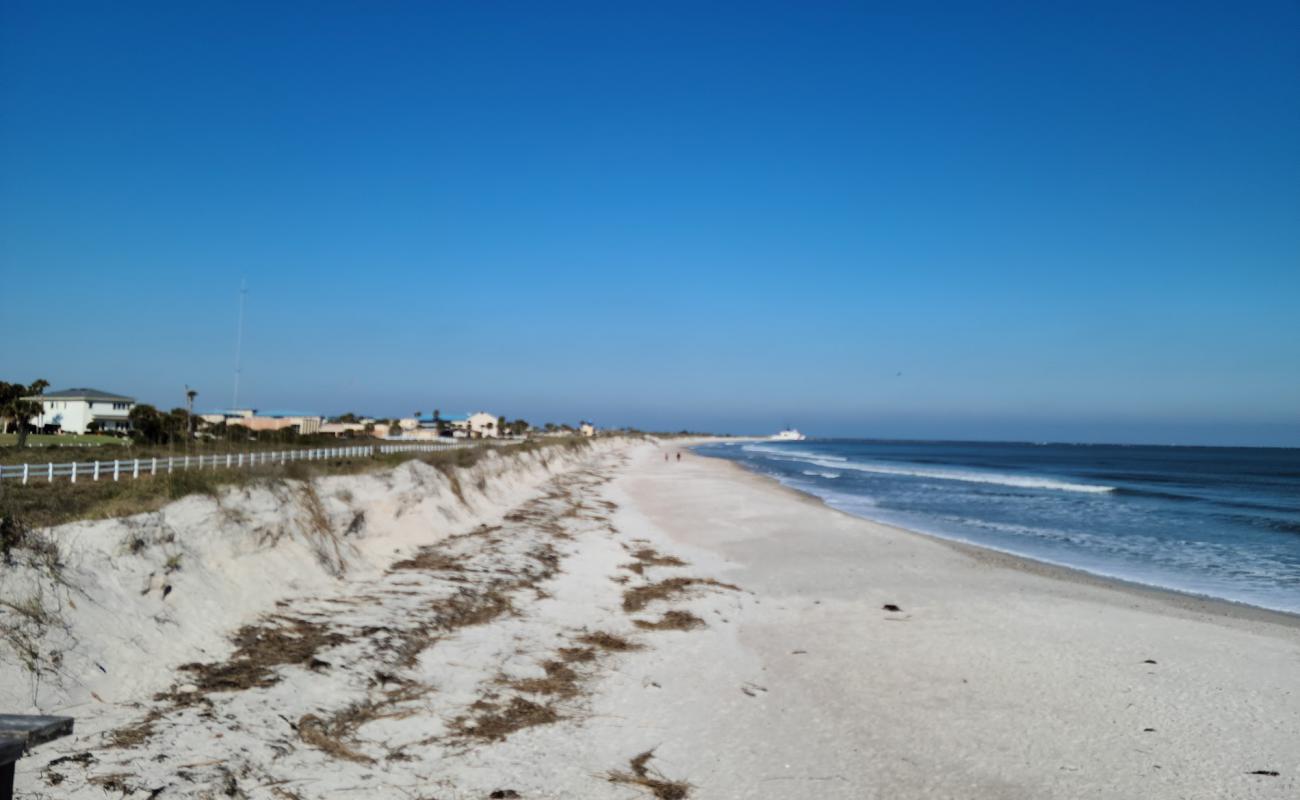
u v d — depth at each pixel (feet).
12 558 38.06
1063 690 48.39
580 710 42.83
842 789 34.99
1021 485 234.38
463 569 74.64
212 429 186.60
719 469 303.27
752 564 92.38
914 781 35.94
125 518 48.26
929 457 523.70
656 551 98.58
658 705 44.45
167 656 41.29
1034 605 71.51
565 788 33.58
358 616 54.39
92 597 40.63
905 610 69.36
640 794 33.60
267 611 52.54
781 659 54.29
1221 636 61.36
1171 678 50.90
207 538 53.98
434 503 98.43
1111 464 425.69
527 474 178.19
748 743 39.78
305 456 121.19
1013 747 39.88
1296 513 157.58
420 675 45.50
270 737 34.47
